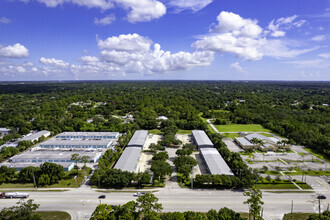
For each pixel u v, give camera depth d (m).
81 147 127.94
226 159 107.56
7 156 111.12
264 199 72.88
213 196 74.81
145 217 55.41
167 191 78.06
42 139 140.38
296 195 75.62
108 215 55.03
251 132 164.75
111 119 177.88
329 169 97.62
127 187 80.69
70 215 63.97
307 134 137.75
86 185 82.06
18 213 50.72
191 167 93.62
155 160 97.25
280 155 116.56
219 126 186.38
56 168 83.19
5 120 177.50
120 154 116.62
